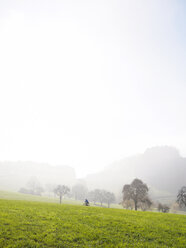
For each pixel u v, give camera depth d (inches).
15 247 513.0
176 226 861.2
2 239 547.2
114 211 1210.0
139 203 3506.4
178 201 2650.1
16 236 580.7
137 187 3078.2
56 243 560.4
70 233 653.3
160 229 792.3
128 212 1220.5
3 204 1087.0
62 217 864.9
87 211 1098.7
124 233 709.9
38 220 770.2
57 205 1301.7
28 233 616.1
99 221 850.1
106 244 589.0
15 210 917.2
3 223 679.7
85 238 625.6
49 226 705.0
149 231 756.0
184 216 1221.7
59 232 652.1
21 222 713.6
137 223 862.5
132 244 606.5
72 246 556.4
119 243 603.5
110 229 744.3
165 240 665.6
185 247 613.9
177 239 681.6
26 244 538.0
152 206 3814.0
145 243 624.4
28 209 984.3
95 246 569.3
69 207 1221.7
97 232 687.7
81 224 768.3
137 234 707.4
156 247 594.9
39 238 585.3
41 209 1027.3
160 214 1243.8
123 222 865.5
